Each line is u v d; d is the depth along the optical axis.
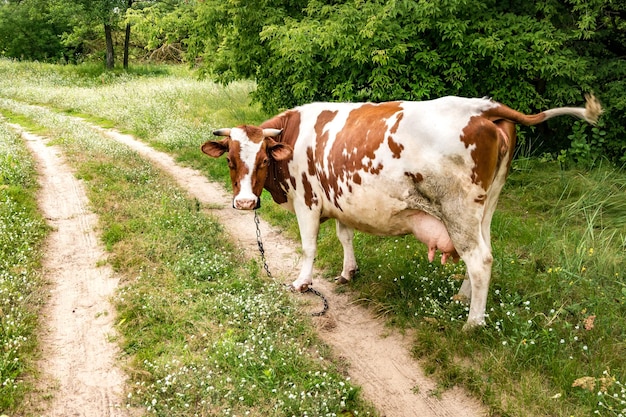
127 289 6.10
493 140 4.83
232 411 4.27
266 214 9.02
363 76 9.91
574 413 4.20
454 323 5.38
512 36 9.35
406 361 5.13
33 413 4.28
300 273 6.47
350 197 5.53
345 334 5.61
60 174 10.55
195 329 5.36
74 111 19.73
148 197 9.12
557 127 10.36
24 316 5.42
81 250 7.28
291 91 11.54
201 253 7.01
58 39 37.91
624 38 10.58
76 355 5.09
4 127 14.74
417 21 9.48
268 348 4.99
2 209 8.01
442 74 9.95
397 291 6.08
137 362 4.88
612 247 6.81
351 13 9.52
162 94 20.53
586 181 8.69
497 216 8.08
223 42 12.55
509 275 6.16
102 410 4.37
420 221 5.22
